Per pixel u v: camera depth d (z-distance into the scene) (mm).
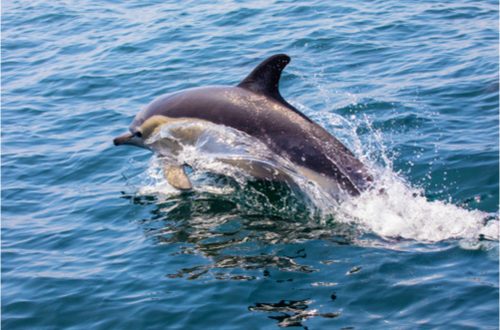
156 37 35062
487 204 17141
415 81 25656
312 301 14164
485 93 23797
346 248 15883
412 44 29953
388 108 23406
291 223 17234
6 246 17828
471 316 13180
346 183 17375
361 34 31703
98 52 34094
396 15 33938
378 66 27812
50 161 22875
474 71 25953
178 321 14039
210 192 19125
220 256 16109
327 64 28594
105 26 38375
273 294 14508
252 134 18297
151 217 18391
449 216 16625
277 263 15578
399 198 17234
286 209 17859
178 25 36500
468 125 21594
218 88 19359
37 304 15203
